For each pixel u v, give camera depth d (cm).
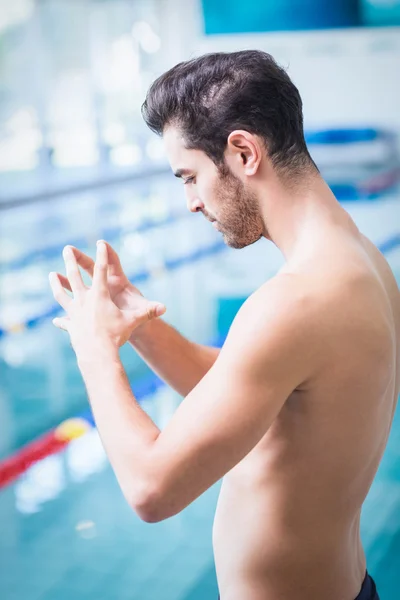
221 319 471
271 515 101
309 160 98
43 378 388
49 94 1168
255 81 93
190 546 239
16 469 294
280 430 98
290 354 87
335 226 97
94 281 100
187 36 1234
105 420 92
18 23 1136
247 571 104
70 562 230
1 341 449
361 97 1193
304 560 102
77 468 295
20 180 1089
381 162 1165
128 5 1212
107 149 1237
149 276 592
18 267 633
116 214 867
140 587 217
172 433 87
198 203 101
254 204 97
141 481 87
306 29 1177
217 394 86
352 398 93
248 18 1186
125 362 405
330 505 100
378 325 94
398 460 291
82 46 1190
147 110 100
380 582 219
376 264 104
